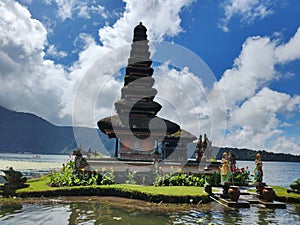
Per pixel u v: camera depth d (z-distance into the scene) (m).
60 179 13.28
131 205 10.18
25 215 8.51
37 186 12.73
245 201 11.12
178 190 11.94
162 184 14.05
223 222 8.38
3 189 11.69
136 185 13.19
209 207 10.37
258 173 16.25
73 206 10.00
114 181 14.22
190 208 10.04
